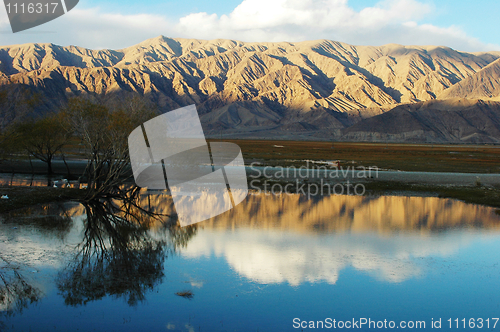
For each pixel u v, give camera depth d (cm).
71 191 2978
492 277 1399
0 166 4441
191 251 1636
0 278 1287
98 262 1470
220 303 1152
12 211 2333
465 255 1648
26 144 3788
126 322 1027
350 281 1342
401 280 1362
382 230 2080
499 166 6231
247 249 1677
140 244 1730
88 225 2045
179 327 1014
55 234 1852
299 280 1341
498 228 2164
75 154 5991
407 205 2900
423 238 1920
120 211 2480
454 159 7375
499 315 1120
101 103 2866
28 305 1112
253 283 1304
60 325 1002
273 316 1086
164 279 1323
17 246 1631
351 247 1741
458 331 1015
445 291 1273
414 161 6638
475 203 3036
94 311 1088
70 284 1260
